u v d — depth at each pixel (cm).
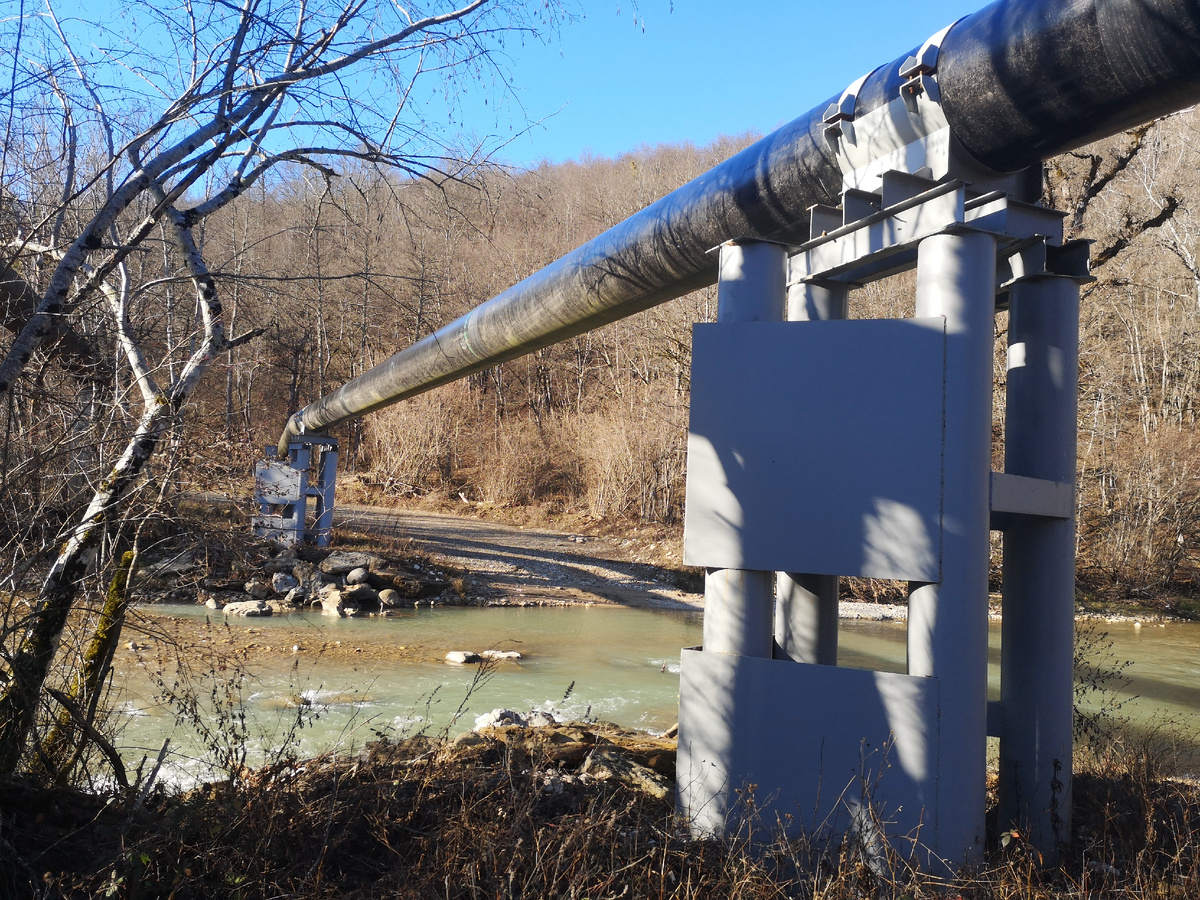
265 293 603
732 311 413
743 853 342
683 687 390
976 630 351
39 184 452
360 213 582
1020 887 324
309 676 904
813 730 363
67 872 307
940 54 379
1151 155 2344
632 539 2569
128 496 426
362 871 334
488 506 3131
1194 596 2055
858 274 469
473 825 339
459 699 849
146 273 662
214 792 365
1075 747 542
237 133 451
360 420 3753
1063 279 411
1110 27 311
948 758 345
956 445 354
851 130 416
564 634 1330
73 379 474
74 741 400
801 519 373
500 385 4212
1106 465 2256
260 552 1177
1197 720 854
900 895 315
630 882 320
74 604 425
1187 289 2827
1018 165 385
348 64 445
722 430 391
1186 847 356
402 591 1595
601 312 639
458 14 458
